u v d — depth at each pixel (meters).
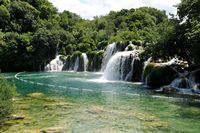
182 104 21.92
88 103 22.20
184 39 31.09
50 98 24.17
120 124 15.88
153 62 38.06
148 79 34.59
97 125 15.65
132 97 25.38
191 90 28.80
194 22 29.17
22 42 67.25
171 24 33.38
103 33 85.81
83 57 65.69
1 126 15.23
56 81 40.12
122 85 35.22
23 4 81.06
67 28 92.62
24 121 16.25
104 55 61.66
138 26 84.06
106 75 46.53
